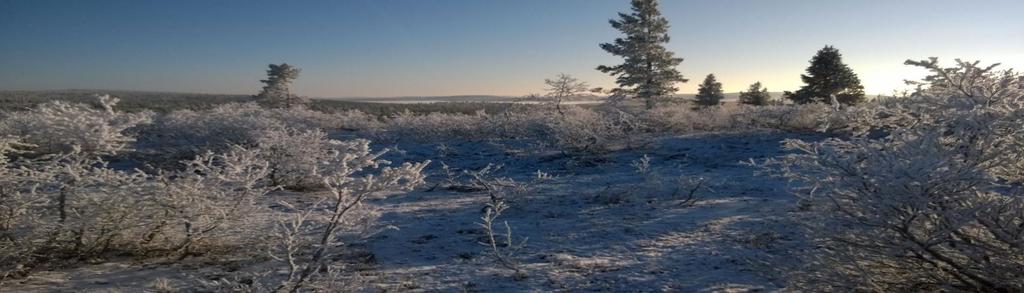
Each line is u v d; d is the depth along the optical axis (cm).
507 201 938
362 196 431
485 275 555
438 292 506
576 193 1052
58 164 588
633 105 2766
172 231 612
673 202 945
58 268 545
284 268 554
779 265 436
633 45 2883
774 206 862
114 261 576
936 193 344
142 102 5431
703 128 2083
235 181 584
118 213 558
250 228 635
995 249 365
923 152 361
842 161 370
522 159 1569
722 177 1227
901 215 364
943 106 412
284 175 1060
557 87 2581
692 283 528
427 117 2234
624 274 557
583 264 593
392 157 1675
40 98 5128
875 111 464
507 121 2088
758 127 1975
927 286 417
